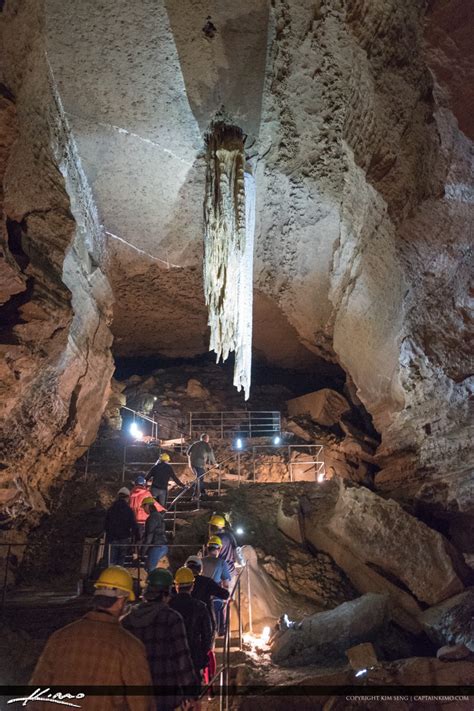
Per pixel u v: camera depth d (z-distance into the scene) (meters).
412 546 8.70
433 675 5.81
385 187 8.13
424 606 8.15
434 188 7.21
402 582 8.58
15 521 9.10
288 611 8.32
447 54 5.83
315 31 7.79
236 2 7.89
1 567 8.37
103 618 2.88
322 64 8.25
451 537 9.22
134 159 10.61
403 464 10.70
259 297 15.61
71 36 8.37
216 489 12.22
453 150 6.67
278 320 16.72
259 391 18.83
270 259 12.46
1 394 8.25
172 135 9.99
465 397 8.61
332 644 7.03
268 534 10.44
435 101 6.29
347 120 8.48
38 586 8.51
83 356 11.59
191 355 19.75
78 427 11.70
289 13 7.80
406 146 7.39
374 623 7.29
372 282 10.27
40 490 10.51
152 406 16.94
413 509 9.74
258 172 10.35
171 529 10.06
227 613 5.67
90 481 11.84
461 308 8.18
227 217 9.46
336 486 11.70
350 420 15.62
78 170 10.49
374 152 8.12
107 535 7.93
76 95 9.26
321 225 11.06
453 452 8.99
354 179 9.31
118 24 8.26
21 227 8.41
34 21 7.33
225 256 9.45
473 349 8.27
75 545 9.55
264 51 8.52
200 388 18.14
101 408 13.50
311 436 15.47
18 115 7.32
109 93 9.27
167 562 8.31
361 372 12.26
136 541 8.12
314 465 13.78
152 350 19.34
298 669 6.68
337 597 8.96
